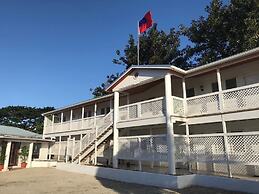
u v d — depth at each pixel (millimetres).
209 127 16891
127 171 15570
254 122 14688
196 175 13383
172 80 17922
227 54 28859
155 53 36219
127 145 17109
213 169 15531
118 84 19547
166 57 35406
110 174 16797
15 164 25531
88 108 29562
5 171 21672
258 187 10648
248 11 25219
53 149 29047
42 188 12781
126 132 20984
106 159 23016
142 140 16062
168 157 14008
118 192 11625
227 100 13680
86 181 15383
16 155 25797
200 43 32031
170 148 14008
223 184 12016
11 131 29062
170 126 14445
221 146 13141
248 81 15055
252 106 12531
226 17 27672
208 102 14586
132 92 20688
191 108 15406
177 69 15344
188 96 18406
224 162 12844
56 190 12188
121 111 18734
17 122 59625
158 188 12695
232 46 27406
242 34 25656
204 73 15516
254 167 13477
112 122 19781
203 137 14055
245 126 15102
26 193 11383
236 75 15703
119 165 20672
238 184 11406
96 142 20750
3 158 23297
